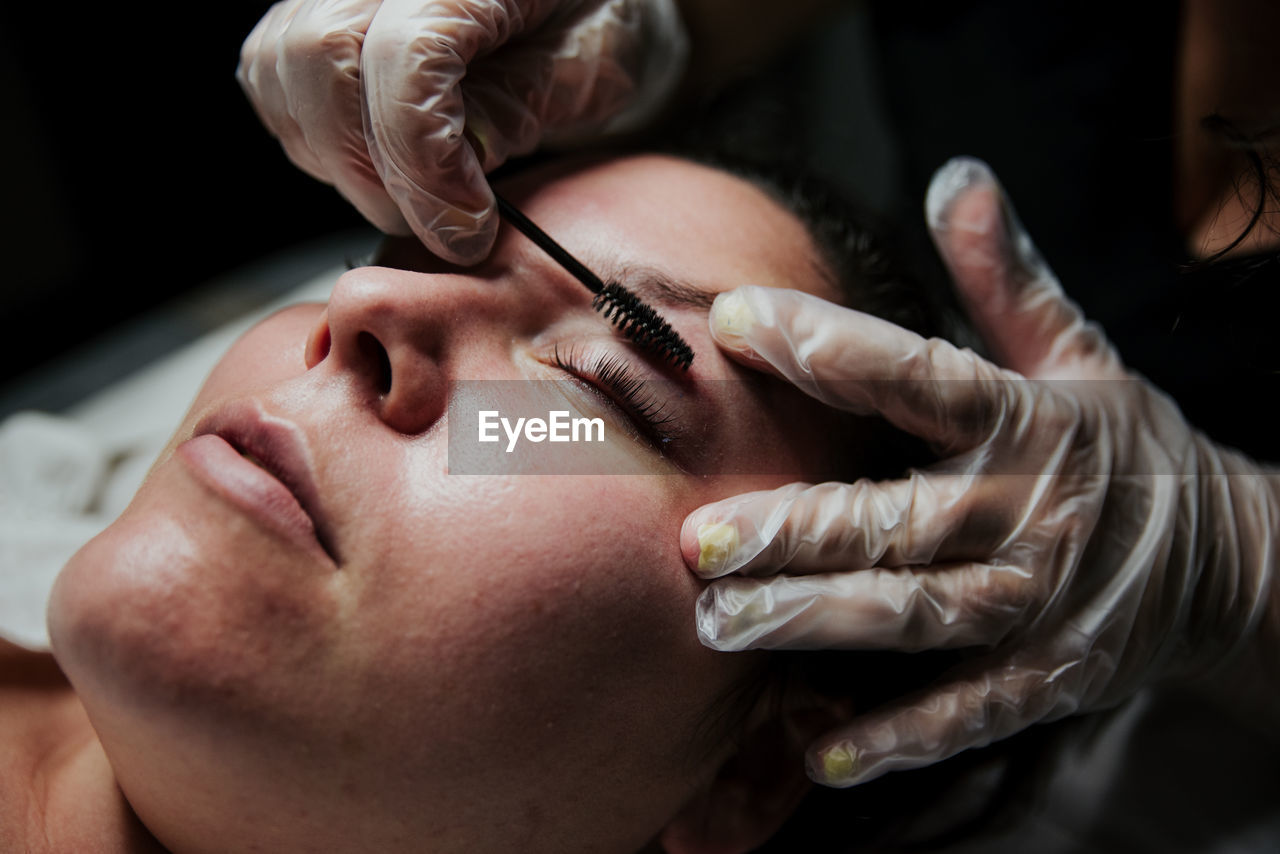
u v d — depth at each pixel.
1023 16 0.46
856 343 0.29
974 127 0.48
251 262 0.74
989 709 0.30
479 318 0.28
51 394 0.49
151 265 0.73
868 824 0.34
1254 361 0.33
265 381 0.29
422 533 0.26
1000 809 0.35
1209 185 0.39
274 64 0.30
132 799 0.28
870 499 0.29
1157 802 0.41
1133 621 0.31
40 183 0.67
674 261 0.30
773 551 0.28
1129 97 0.44
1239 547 0.34
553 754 0.27
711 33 0.48
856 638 0.29
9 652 0.33
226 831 0.27
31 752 0.31
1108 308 0.45
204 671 0.25
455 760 0.26
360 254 0.58
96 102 0.67
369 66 0.28
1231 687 0.36
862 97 0.67
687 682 0.28
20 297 0.69
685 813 0.31
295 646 0.25
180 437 0.29
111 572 0.25
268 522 0.25
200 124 0.70
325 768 0.26
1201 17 0.36
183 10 0.65
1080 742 0.37
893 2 0.49
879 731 0.29
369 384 0.27
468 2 0.29
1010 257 0.34
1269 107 0.34
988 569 0.30
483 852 0.27
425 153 0.28
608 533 0.27
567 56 0.33
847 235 0.35
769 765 0.32
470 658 0.26
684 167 0.33
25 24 0.62
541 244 0.29
